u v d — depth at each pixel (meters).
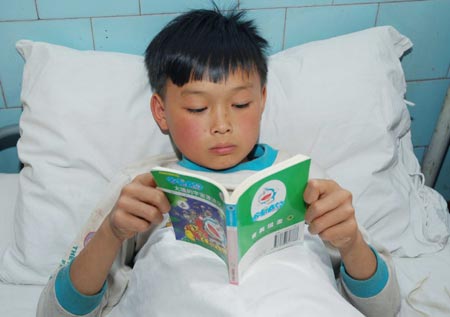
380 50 1.05
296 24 1.14
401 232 1.03
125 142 0.98
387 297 0.76
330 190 0.68
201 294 0.65
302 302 0.63
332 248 0.81
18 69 1.10
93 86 0.96
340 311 0.64
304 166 0.61
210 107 0.75
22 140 0.97
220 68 0.73
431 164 1.33
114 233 0.72
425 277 0.95
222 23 0.81
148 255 0.76
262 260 0.69
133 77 0.99
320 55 1.04
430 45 1.22
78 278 0.73
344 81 1.02
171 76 0.76
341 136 1.02
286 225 0.67
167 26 0.87
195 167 0.83
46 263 0.93
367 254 0.74
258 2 1.09
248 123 0.77
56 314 0.74
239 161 0.81
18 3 1.01
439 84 1.29
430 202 1.11
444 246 1.04
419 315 0.88
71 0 1.02
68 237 0.94
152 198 0.66
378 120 1.01
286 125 1.02
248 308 0.63
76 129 0.95
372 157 1.02
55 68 0.96
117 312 0.80
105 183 0.97
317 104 1.01
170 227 0.78
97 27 1.07
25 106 0.98
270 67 1.06
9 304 0.88
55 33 1.06
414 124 1.36
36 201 0.94
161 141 1.00
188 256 0.71
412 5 1.15
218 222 0.61
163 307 0.67
